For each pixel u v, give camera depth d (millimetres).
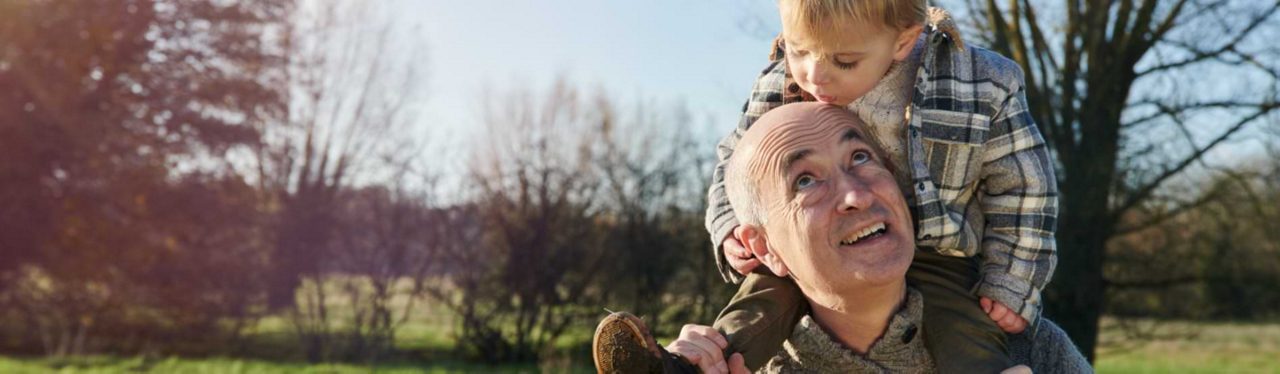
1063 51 10797
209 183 18969
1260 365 17219
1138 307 12922
